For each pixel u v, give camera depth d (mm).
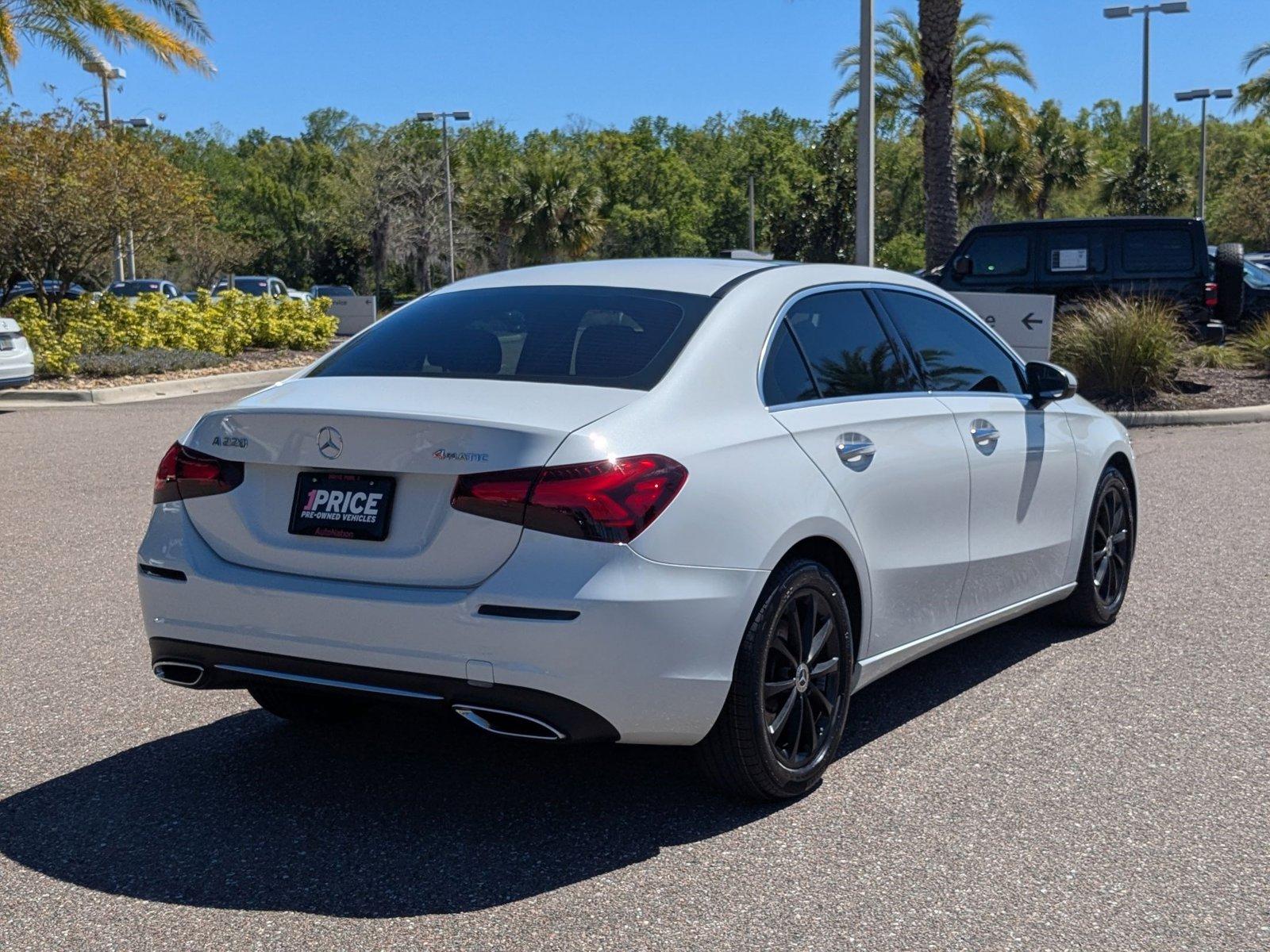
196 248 60875
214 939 3219
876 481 4328
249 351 27062
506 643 3475
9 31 21828
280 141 102688
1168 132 115000
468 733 4758
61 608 6574
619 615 3477
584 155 98062
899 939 3199
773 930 3246
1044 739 4637
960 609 4926
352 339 4578
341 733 4758
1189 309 16266
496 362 4059
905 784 4223
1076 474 5676
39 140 24375
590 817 3977
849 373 4504
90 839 3826
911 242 82375
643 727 3619
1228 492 9719
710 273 4488
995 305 13898
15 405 18125
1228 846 3725
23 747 4609
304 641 3717
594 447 3553
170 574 3955
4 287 25922
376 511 3678
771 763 3922
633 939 3203
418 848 3750
